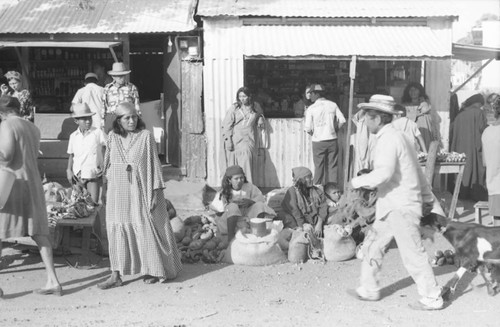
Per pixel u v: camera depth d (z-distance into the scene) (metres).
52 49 14.45
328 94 13.63
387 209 6.18
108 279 6.99
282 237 7.98
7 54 14.17
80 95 11.38
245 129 10.63
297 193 8.38
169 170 11.38
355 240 8.13
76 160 9.45
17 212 6.50
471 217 10.13
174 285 6.94
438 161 9.56
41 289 6.63
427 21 11.15
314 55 10.44
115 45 10.86
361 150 10.73
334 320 5.93
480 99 11.39
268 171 11.29
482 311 6.14
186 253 7.81
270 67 13.77
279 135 11.25
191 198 10.26
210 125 11.25
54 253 7.90
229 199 8.61
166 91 11.73
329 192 8.98
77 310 6.22
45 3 12.05
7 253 8.02
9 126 6.45
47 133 11.84
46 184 8.73
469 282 6.96
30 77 14.46
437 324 5.84
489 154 8.12
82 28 11.23
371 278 6.41
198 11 11.05
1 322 5.92
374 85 13.59
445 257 7.61
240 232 7.77
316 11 11.10
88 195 8.12
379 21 11.17
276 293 6.68
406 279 7.07
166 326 5.81
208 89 11.19
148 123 11.98
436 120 11.43
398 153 6.05
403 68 13.54
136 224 6.82
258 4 11.45
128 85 10.45
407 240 6.12
